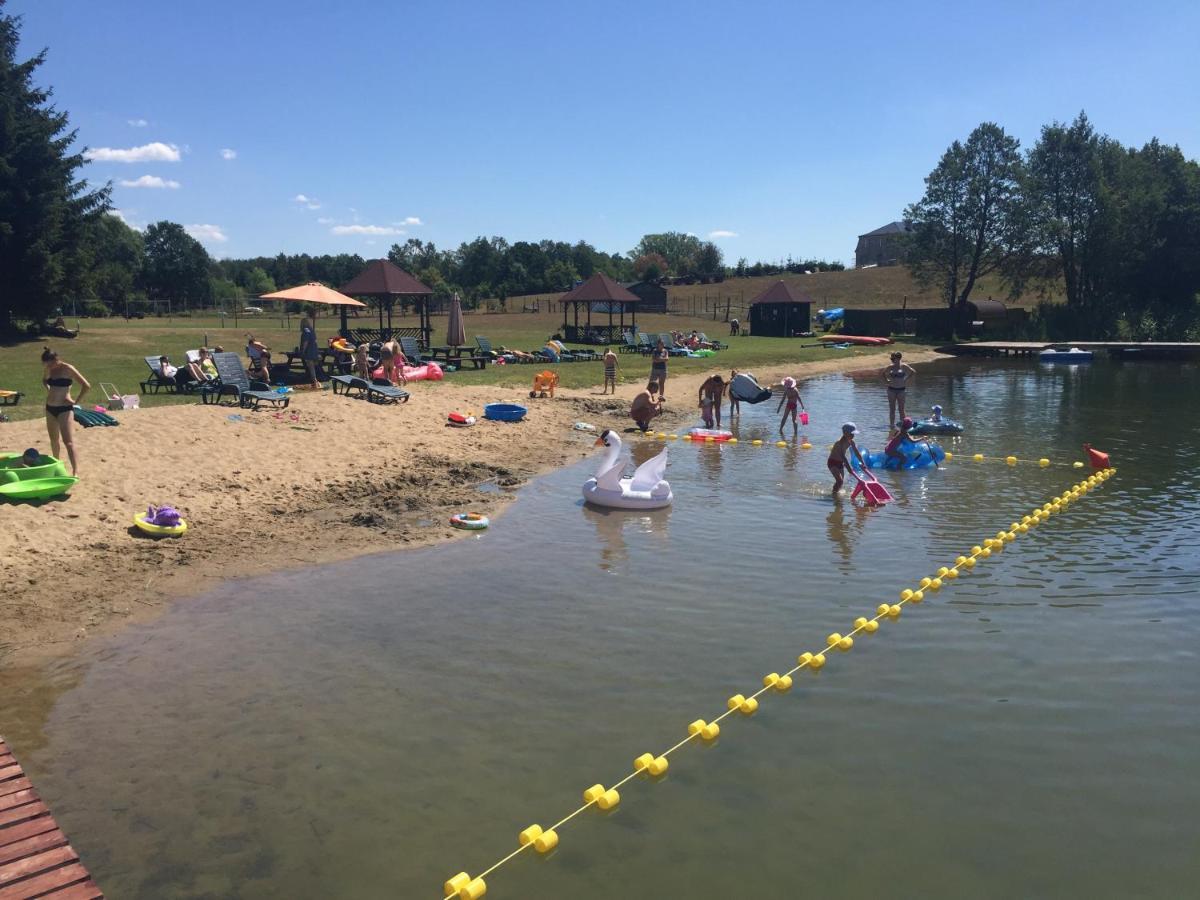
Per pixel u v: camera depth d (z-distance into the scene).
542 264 114.12
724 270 115.25
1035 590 10.74
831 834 6.00
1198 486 16.22
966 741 7.21
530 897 5.37
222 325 54.25
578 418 23.45
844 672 8.48
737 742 7.19
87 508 12.38
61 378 13.02
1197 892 5.43
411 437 18.77
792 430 22.88
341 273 121.38
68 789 6.43
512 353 35.59
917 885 5.48
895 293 86.75
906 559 11.86
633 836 5.98
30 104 38.44
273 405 20.00
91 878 5.34
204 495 13.62
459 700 7.83
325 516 13.50
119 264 93.81
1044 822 6.14
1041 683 8.23
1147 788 6.55
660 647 8.99
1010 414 26.02
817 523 13.69
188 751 6.96
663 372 25.92
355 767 6.77
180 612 9.74
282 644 8.97
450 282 115.81
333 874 5.57
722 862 5.70
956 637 9.31
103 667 8.40
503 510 14.33
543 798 6.41
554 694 7.96
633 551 12.16
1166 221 58.34
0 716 7.46
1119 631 9.46
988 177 58.16
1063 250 59.75
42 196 36.00
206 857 5.71
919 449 18.06
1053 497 15.34
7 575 10.22
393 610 9.91
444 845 5.87
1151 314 57.66
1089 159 57.75
